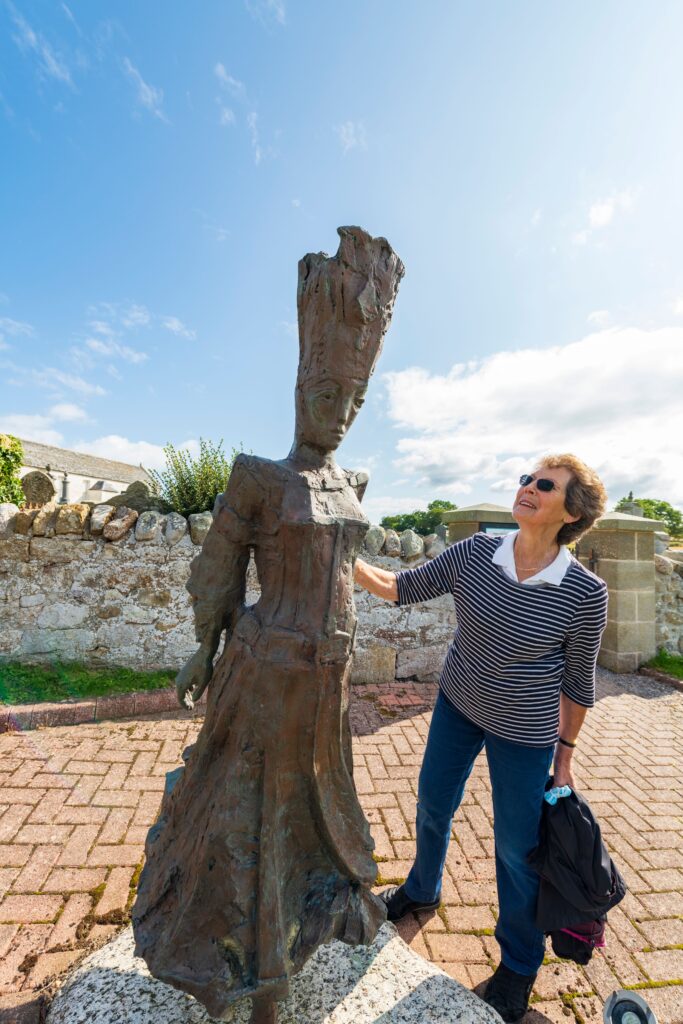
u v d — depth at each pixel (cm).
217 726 131
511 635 156
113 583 440
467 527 559
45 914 199
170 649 448
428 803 190
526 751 160
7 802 269
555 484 153
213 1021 139
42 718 362
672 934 206
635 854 255
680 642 620
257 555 132
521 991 167
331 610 121
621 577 573
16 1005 157
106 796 277
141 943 130
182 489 568
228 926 124
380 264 120
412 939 197
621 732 408
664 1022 170
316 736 126
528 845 163
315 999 147
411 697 446
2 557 423
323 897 140
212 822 125
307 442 134
